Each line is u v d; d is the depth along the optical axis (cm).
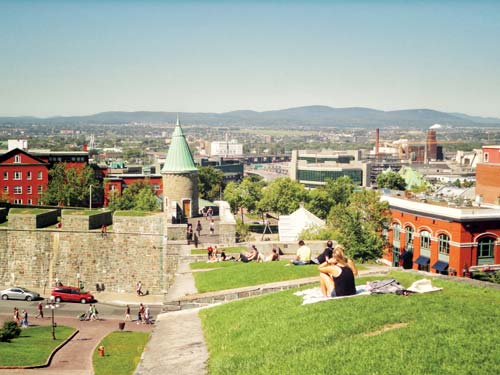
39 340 5241
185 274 4225
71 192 12912
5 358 4538
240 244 5706
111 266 6788
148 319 6028
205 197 17975
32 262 6925
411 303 2497
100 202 13712
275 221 16975
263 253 5084
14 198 13488
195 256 5009
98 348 5094
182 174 8450
